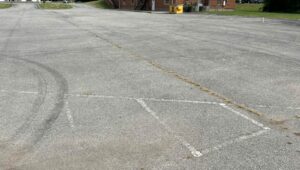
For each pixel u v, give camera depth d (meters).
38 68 10.89
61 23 27.61
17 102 7.55
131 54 13.36
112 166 4.95
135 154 5.29
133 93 8.26
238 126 6.35
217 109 7.22
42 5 66.88
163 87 8.77
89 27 24.17
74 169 4.88
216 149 5.46
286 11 47.75
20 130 6.11
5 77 9.69
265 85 8.99
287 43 16.39
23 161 5.09
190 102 7.64
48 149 5.44
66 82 9.21
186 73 10.23
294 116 6.86
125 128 6.23
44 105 7.38
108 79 9.53
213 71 10.48
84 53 13.59
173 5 46.91
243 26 25.36
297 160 5.13
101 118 6.68
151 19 32.78
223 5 53.78
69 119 6.62
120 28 23.52
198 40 17.31
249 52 13.78
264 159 5.16
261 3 81.56
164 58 12.53
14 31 21.58
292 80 9.49
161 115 6.86
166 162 5.06
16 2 92.69
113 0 68.12
